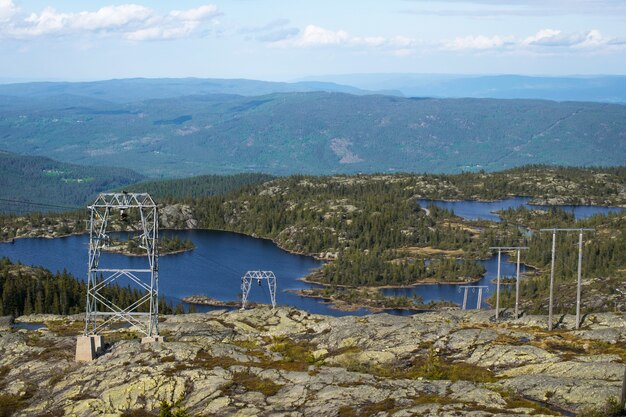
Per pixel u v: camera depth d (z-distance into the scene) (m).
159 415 103.44
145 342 139.38
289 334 160.88
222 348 133.50
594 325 150.50
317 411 100.56
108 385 117.38
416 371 119.81
